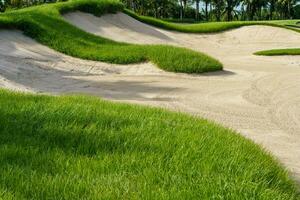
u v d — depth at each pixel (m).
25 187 4.55
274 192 4.85
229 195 4.53
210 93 16.06
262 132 10.56
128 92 16.19
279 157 8.30
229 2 104.12
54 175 4.98
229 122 11.54
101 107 8.66
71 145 6.07
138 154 5.71
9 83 16.70
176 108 13.22
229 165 5.42
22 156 5.52
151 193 4.55
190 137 6.63
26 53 22.30
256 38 43.88
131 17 39.28
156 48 22.86
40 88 16.59
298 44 41.06
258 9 107.44
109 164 5.34
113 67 21.81
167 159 5.60
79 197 4.48
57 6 33.12
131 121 7.53
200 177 5.01
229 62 27.25
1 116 7.43
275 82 18.80
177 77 20.08
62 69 20.95
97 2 36.31
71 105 8.38
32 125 6.97
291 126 11.29
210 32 44.03
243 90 16.77
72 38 25.72
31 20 26.14
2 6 66.19
